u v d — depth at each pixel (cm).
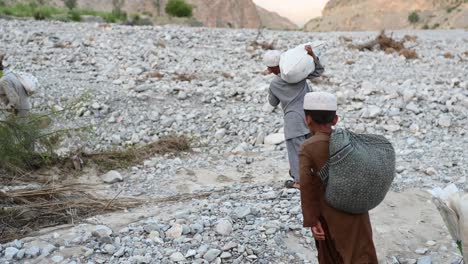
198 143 895
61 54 1505
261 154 831
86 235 517
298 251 496
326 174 366
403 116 977
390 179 362
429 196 624
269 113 1007
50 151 760
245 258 476
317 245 397
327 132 379
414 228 542
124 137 938
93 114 1030
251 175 730
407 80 1322
